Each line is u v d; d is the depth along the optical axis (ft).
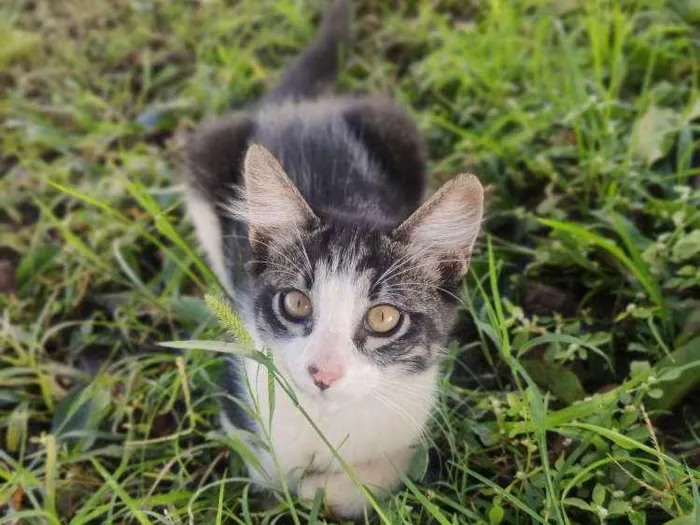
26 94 1.90
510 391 1.14
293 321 0.97
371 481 1.05
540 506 0.96
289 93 1.60
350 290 0.95
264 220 1.01
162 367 1.27
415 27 1.86
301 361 0.93
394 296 0.97
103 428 1.20
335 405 0.96
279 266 1.00
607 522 0.97
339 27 1.72
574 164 1.47
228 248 1.26
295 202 0.99
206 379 1.15
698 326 1.13
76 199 1.58
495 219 1.39
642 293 1.19
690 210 1.26
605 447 0.97
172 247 1.48
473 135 1.51
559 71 1.66
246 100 1.78
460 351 1.15
